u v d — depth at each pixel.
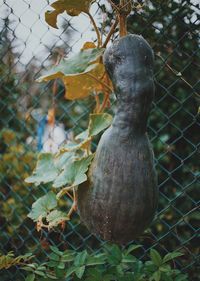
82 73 1.33
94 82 1.44
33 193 2.32
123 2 1.29
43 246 1.90
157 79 1.96
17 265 1.98
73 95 1.48
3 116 2.51
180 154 1.98
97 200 1.15
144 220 1.15
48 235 2.05
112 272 1.60
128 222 1.14
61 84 2.35
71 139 2.05
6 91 2.43
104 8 1.45
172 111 2.00
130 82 1.12
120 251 1.59
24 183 2.38
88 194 1.18
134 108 1.11
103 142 1.15
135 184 1.12
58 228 2.03
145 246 1.87
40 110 2.41
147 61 1.14
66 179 1.36
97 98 1.50
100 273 1.56
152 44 1.76
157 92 1.97
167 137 2.02
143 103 1.12
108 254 1.61
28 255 1.70
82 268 1.56
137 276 1.54
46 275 1.66
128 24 1.76
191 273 1.74
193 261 1.62
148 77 1.13
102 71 1.42
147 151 1.13
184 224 1.92
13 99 2.45
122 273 1.56
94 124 1.39
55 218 1.48
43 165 1.50
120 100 1.13
